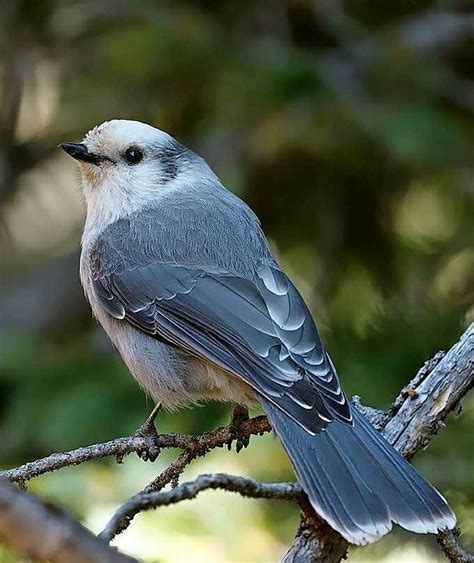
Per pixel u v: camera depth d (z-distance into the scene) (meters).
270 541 9.38
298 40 13.45
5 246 14.16
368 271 12.92
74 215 14.87
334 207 13.09
